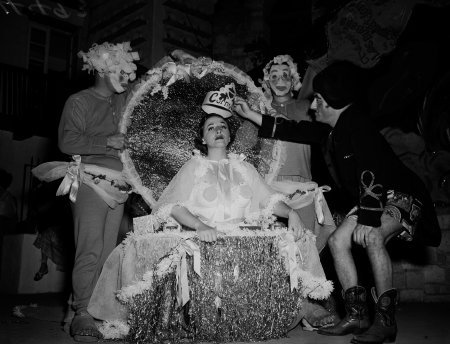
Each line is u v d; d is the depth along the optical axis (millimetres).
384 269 2947
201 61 3502
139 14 11555
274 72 4234
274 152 3707
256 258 2938
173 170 3451
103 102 3584
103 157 3502
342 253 3158
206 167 3230
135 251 3000
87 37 13180
